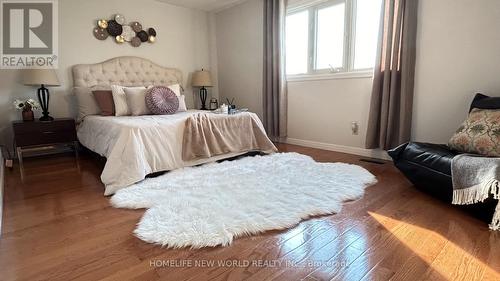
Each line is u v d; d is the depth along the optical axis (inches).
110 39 153.9
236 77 188.5
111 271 47.2
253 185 84.2
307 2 141.3
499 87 89.1
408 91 106.6
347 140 134.3
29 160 128.2
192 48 188.4
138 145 89.8
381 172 101.4
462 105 97.2
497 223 58.8
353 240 56.0
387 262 48.8
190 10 184.5
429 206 71.7
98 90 136.3
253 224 60.6
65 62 141.2
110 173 86.2
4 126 129.6
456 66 97.0
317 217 66.0
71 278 45.5
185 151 102.8
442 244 54.1
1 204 70.3
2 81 128.0
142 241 56.2
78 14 142.7
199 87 193.6
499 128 70.6
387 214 67.4
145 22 165.8
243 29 177.8
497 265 47.5
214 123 112.3
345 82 131.4
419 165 77.6
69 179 98.6
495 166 58.3
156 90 133.0
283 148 146.5
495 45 88.4
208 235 56.6
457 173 65.1
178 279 45.1
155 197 76.4
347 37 129.0
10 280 45.2
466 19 93.3
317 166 105.5
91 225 63.4
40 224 64.1
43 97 128.1
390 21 106.8
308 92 147.6
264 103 163.9
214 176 93.0
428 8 101.2
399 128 110.3
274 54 153.3
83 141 130.5
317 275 45.7
